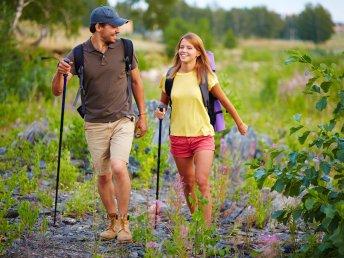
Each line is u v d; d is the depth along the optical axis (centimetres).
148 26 10038
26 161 1153
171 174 1143
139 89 791
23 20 3178
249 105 2277
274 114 2009
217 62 4553
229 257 727
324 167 664
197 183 764
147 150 1211
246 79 3042
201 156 770
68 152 1077
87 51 748
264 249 720
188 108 776
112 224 779
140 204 944
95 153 771
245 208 923
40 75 2073
